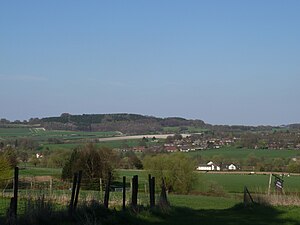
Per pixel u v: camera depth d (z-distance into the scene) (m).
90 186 50.78
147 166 61.06
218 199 46.09
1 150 51.94
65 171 57.50
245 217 24.17
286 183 63.66
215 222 21.77
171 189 61.12
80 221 16.41
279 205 29.89
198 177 60.62
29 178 50.38
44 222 15.55
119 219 18.91
